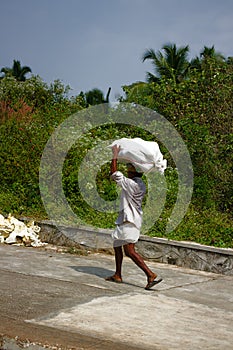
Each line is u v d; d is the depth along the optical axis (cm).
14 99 1834
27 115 1503
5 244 995
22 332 535
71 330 550
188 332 571
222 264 863
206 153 1248
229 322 618
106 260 917
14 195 1213
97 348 504
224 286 788
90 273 808
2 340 520
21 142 1280
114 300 670
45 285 717
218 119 1323
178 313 638
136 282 774
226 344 542
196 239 971
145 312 630
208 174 1235
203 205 1159
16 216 1088
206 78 1376
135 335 548
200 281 809
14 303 627
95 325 570
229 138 1240
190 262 894
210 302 698
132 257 734
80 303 646
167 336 553
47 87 1916
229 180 1210
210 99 1348
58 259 896
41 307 619
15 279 738
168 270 870
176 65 2447
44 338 521
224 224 1036
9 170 1252
